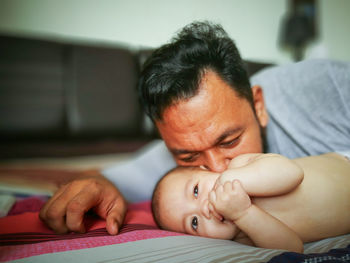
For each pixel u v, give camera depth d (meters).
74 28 2.84
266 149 0.91
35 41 2.52
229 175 0.65
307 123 0.90
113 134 2.72
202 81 0.67
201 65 0.70
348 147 0.83
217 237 0.69
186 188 0.78
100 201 0.65
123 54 2.81
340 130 0.86
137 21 3.03
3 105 2.37
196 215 0.74
